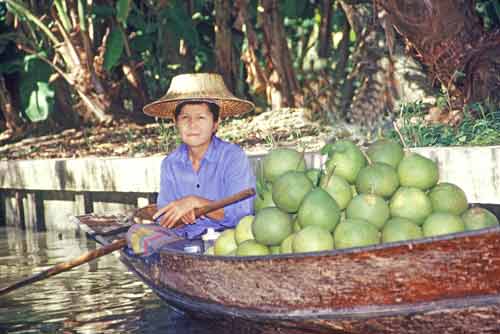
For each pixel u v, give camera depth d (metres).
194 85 5.72
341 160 4.77
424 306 4.10
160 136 12.57
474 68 8.77
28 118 15.53
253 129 11.84
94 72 14.33
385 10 8.91
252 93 14.49
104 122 14.35
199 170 5.90
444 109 9.33
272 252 4.78
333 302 4.29
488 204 6.73
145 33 14.43
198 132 5.77
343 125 11.29
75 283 6.90
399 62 11.36
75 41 14.15
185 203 5.48
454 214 4.60
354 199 4.54
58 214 11.80
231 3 14.58
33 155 12.81
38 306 6.05
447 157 6.71
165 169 6.05
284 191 4.68
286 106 13.73
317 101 13.23
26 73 14.14
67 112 15.35
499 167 6.34
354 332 4.32
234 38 15.24
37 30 14.87
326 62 14.33
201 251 5.66
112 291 6.50
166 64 15.35
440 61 8.89
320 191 4.52
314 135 10.78
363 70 11.84
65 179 11.02
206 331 5.09
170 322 5.37
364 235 4.35
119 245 5.52
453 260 4.01
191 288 5.02
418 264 4.06
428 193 4.70
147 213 6.38
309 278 4.31
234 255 4.81
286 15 13.28
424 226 4.46
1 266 8.09
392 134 8.81
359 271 4.17
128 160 9.80
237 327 4.88
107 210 10.84
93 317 5.61
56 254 8.88
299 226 4.59
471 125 8.33
